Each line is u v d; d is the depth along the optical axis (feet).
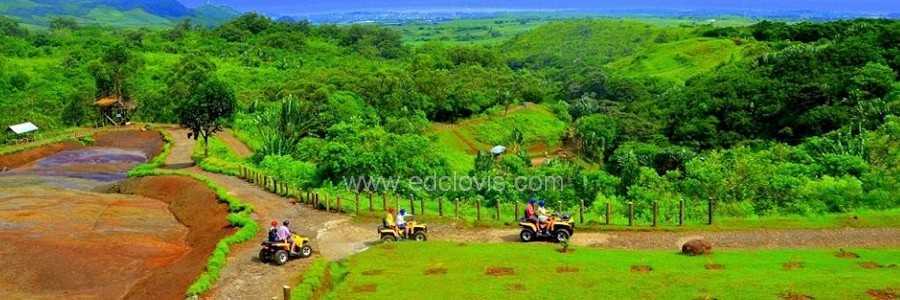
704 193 136.56
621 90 483.51
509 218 126.31
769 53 386.11
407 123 310.04
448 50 557.33
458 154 255.29
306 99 310.24
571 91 501.97
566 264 90.07
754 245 100.53
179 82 344.90
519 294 78.43
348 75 383.04
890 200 125.18
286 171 174.70
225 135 274.36
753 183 134.82
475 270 89.56
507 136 368.07
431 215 126.11
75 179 200.75
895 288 73.46
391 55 636.89
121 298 94.73
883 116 230.27
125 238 123.65
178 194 163.73
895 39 329.72
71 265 106.01
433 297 79.20
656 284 79.20
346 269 95.40
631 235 108.78
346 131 197.67
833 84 281.33
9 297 94.32
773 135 288.30
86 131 283.79
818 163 154.71
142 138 274.16
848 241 101.35
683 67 556.92
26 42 500.33
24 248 111.86
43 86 391.45
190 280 94.94
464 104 384.88
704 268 85.87
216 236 120.67
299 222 127.54
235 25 607.78
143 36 576.61
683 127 300.61
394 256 99.19
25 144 246.06
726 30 631.15
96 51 481.05
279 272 95.76
